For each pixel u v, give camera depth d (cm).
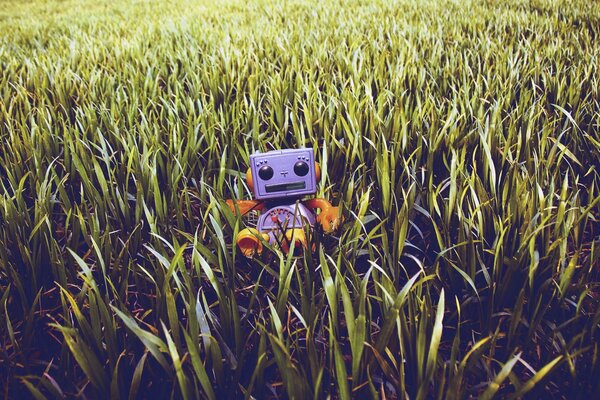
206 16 303
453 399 46
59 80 142
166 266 58
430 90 120
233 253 63
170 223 78
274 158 68
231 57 159
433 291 67
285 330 63
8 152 101
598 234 81
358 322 48
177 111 108
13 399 58
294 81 135
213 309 68
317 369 51
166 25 257
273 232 66
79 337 50
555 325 59
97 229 67
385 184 73
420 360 49
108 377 55
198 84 129
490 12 242
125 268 66
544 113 107
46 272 70
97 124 107
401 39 177
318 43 183
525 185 71
